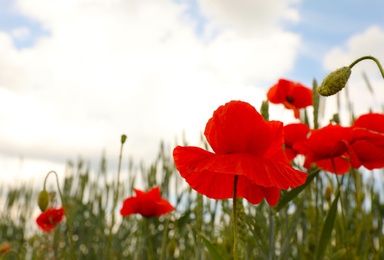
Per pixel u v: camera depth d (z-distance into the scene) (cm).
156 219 71
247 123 28
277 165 27
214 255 37
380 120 44
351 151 41
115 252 73
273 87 62
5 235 96
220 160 27
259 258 52
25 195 98
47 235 56
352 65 31
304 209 50
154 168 76
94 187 85
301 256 50
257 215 51
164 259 61
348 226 54
